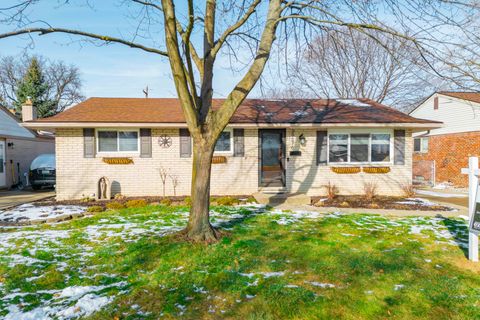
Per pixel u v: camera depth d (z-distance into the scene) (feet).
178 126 34.73
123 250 16.14
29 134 55.83
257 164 37.19
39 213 27.22
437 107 59.67
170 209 27.86
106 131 35.70
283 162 37.52
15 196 39.04
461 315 10.10
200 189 17.56
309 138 37.37
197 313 10.12
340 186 37.50
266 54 17.99
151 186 36.24
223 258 14.85
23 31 15.29
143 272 13.46
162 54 17.70
